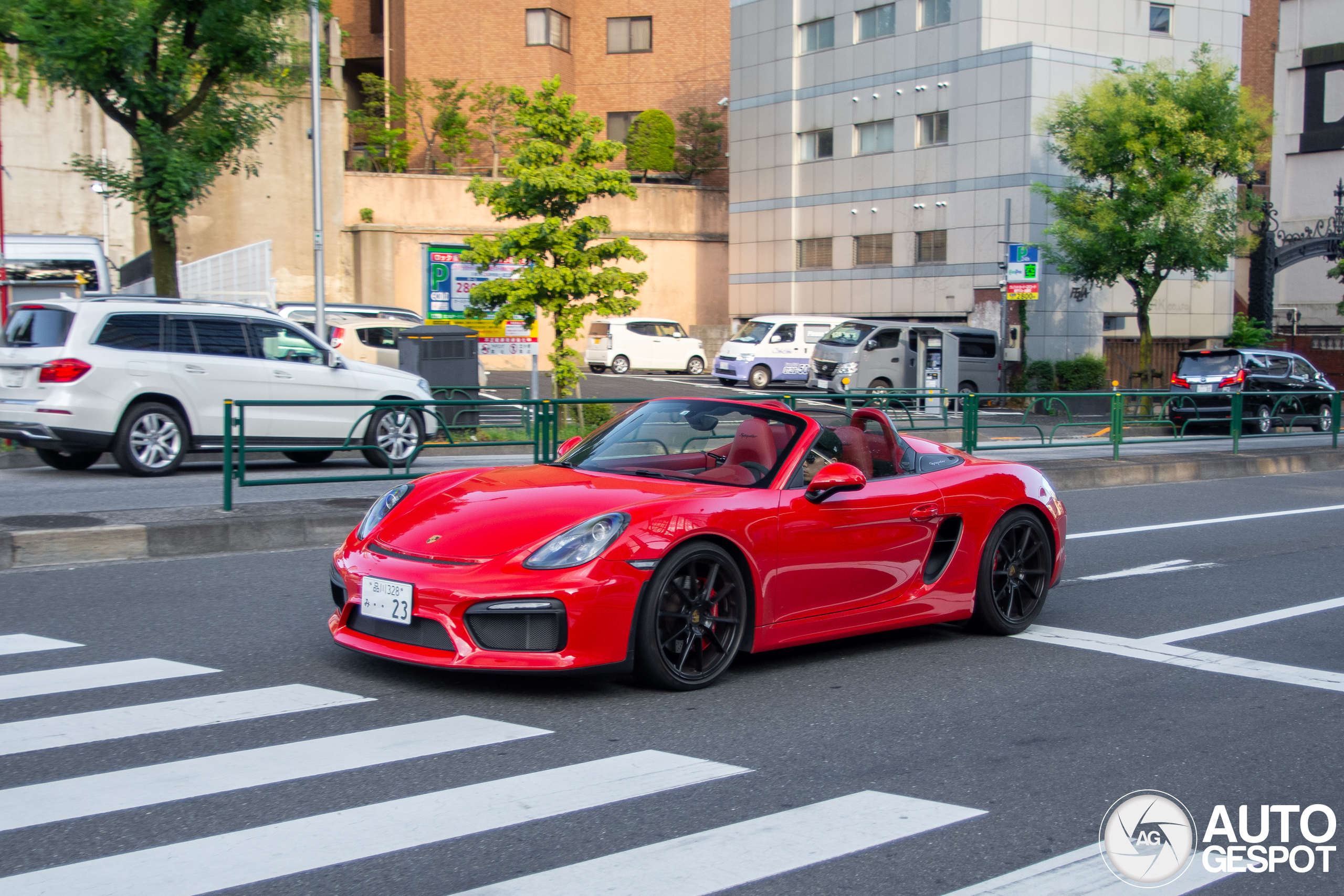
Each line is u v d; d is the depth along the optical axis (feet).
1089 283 105.40
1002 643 21.02
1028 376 107.96
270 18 60.23
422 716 15.33
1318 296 135.95
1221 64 104.58
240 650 18.56
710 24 153.99
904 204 122.21
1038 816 12.59
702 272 143.74
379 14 156.66
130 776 12.83
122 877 10.26
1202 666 19.60
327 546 28.99
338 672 17.37
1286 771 14.42
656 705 16.19
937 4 117.91
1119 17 119.55
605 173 56.03
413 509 17.48
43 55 53.67
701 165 152.15
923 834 11.93
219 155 61.26
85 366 37.06
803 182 133.80
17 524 26.27
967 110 115.34
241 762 13.38
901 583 19.62
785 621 18.01
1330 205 133.28
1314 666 19.74
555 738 14.61
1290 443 68.69
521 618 15.43
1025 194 110.22
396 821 11.75
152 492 35.24
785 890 10.46
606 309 57.41
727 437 19.38
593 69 156.04
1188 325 122.01
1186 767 14.43
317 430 41.86
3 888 9.98
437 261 64.03
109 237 93.30
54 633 19.43
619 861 10.93
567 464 19.88
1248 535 35.09
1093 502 42.75
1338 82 131.95
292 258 110.22
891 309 123.95
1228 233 98.27
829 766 13.94
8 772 12.89
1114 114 96.78
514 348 61.98
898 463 20.39
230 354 40.27
